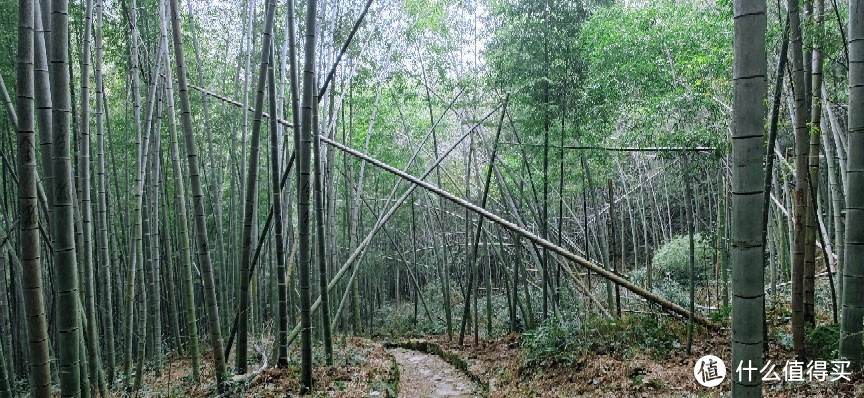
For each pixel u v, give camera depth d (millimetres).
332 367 6953
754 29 2516
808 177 5949
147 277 9992
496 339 10680
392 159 14094
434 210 15531
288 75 10547
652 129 7836
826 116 7719
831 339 5711
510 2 8867
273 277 11547
